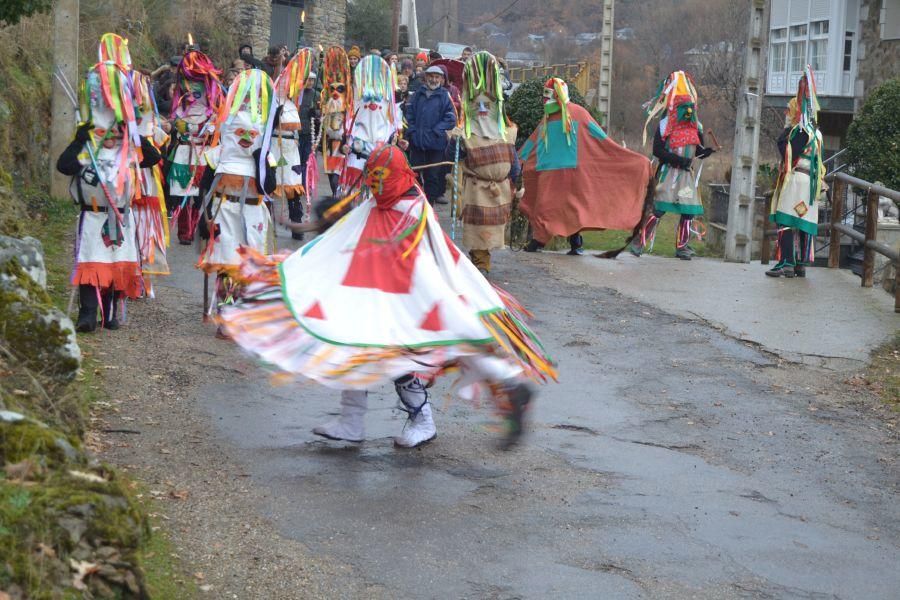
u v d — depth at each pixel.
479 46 61.50
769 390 8.14
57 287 9.52
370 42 41.84
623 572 5.12
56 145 13.69
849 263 19.98
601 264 12.84
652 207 13.59
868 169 21.19
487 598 4.80
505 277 11.71
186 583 4.65
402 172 6.15
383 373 5.70
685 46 51.69
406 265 6.02
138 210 8.54
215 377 7.59
